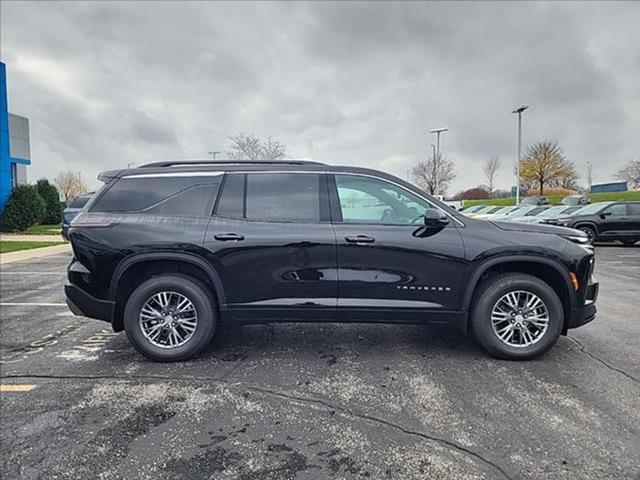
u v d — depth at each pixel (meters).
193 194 4.24
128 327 4.14
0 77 20.95
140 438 2.87
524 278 4.09
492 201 47.34
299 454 2.68
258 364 4.11
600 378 3.73
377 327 5.25
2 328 5.36
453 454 2.67
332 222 4.13
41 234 21.14
